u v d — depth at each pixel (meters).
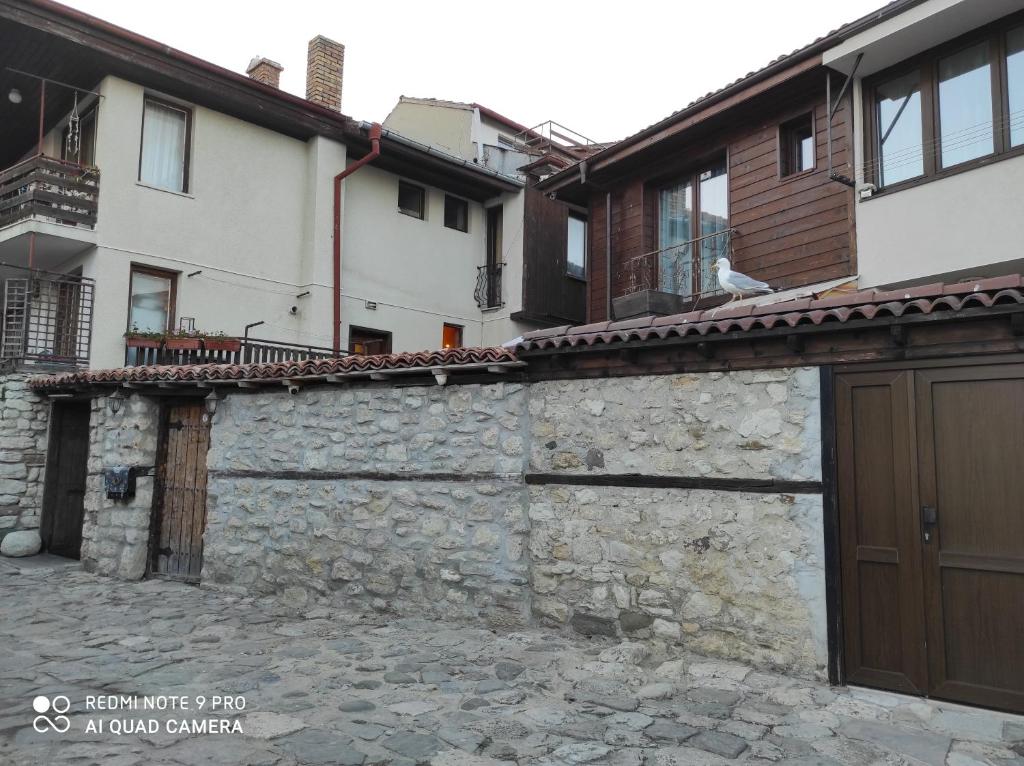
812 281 8.34
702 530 4.71
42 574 7.92
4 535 8.86
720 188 9.89
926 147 7.38
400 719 3.79
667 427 4.91
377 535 6.23
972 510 3.82
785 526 4.39
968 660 3.79
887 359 4.10
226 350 10.13
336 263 12.26
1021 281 3.52
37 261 10.88
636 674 4.41
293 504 6.78
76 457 9.36
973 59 7.15
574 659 4.71
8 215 9.83
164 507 7.87
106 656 4.94
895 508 4.05
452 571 5.80
